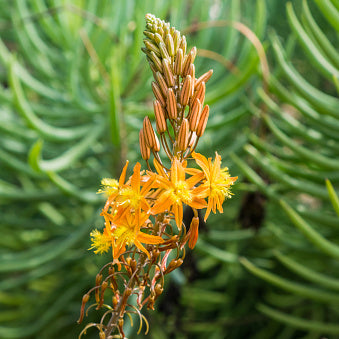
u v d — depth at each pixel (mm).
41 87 793
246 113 691
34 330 842
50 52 846
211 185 338
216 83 860
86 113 799
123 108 742
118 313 344
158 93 347
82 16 741
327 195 554
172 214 345
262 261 864
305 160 619
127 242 332
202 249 664
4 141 825
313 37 611
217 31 861
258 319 902
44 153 876
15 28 816
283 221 849
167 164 718
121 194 331
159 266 339
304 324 631
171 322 827
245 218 660
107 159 869
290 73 596
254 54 661
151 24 348
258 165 606
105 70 787
